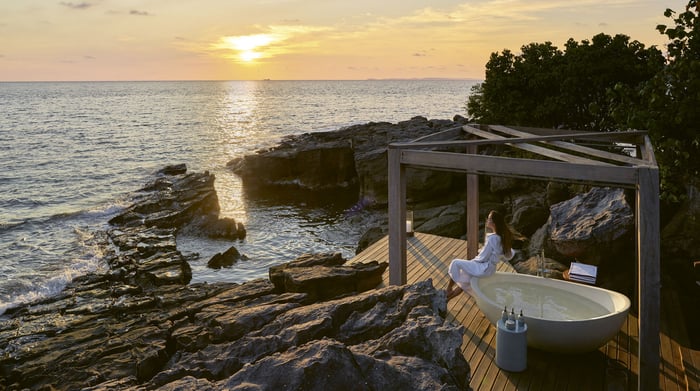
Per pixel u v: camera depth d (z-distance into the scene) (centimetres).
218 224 2330
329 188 3284
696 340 737
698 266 789
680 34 908
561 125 1712
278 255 2067
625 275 864
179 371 355
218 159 4697
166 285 1546
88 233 2256
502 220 752
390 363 310
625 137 879
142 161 4653
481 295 691
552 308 681
